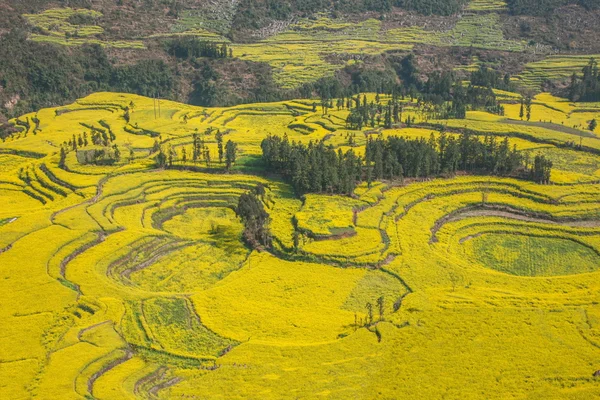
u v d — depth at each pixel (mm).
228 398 134875
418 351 147125
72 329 156875
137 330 159125
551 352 145625
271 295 176625
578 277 183625
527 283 180500
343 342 152125
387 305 171250
